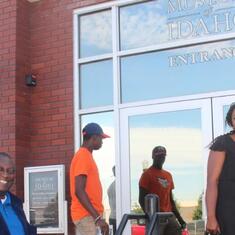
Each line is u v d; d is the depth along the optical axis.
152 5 6.36
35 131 6.76
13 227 3.46
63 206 6.28
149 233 3.40
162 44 6.19
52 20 6.84
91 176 4.84
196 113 5.89
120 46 6.49
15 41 6.70
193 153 5.84
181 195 5.83
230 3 5.88
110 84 6.48
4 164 3.53
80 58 6.66
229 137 3.96
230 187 3.85
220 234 3.85
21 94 6.70
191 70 6.02
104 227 4.67
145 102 6.18
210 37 5.92
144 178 5.79
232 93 5.71
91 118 6.52
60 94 6.67
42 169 6.42
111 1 6.54
